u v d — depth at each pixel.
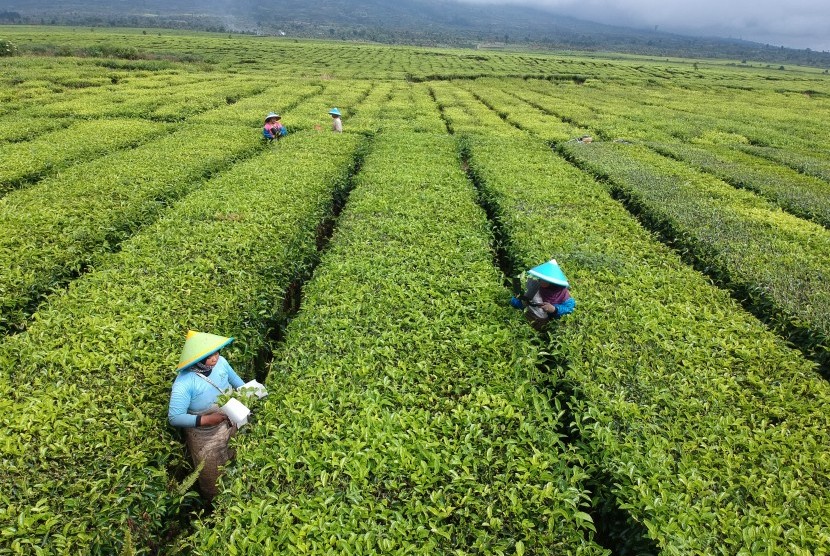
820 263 13.21
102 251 12.82
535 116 39.34
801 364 9.04
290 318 11.62
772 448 6.97
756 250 13.62
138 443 6.95
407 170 20.16
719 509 6.04
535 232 14.13
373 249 12.59
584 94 59.28
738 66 160.62
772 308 11.16
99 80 46.19
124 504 6.11
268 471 6.35
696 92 67.62
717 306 10.82
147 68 63.31
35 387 7.61
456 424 7.20
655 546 5.82
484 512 5.94
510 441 6.88
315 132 27.16
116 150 23.19
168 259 11.58
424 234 13.62
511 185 18.72
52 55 69.12
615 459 6.70
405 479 6.37
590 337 9.35
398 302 10.15
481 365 8.49
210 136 25.30
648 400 7.89
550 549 5.65
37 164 19.20
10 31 129.75
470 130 32.09
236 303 10.10
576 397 8.12
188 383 7.21
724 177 22.25
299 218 14.35
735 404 7.91
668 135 33.88
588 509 6.91
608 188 19.62
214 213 14.31
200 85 46.91
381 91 52.75
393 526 5.66
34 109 30.70
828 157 28.91
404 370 8.19
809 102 61.31
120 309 9.55
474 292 10.73
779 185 20.83
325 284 10.90
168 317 9.41
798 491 6.25
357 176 19.34
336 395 7.65
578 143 28.64
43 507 5.73
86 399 7.34
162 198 16.62
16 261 11.21
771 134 35.09
